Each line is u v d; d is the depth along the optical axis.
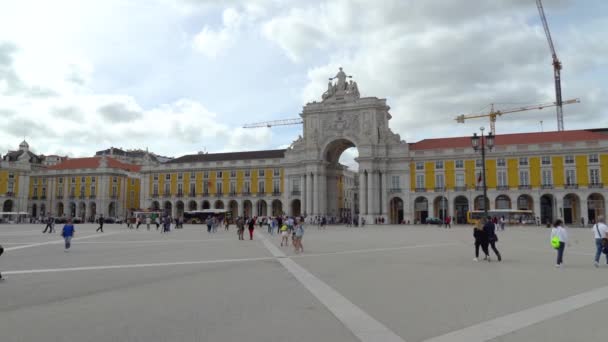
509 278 8.22
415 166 48.50
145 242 18.45
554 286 7.34
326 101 52.12
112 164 63.16
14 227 36.56
